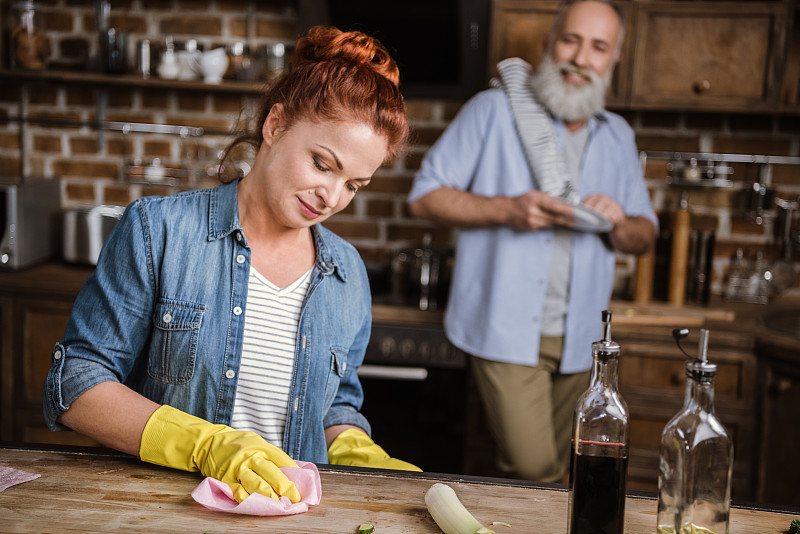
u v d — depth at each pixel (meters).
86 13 3.26
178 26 3.24
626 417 0.98
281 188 1.22
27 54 3.08
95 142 3.33
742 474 2.66
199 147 3.29
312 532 1.00
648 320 2.68
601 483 0.98
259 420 1.35
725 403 2.65
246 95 3.25
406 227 3.27
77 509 1.03
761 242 3.14
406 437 2.87
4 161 3.39
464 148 2.44
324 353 1.37
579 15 2.34
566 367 2.43
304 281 1.36
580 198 2.47
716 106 2.82
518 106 2.40
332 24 3.02
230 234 1.31
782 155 3.10
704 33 2.79
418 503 1.11
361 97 1.17
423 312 2.76
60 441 2.97
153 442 1.15
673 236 2.94
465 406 2.78
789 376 2.51
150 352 1.31
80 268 3.05
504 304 2.38
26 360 2.92
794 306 3.02
